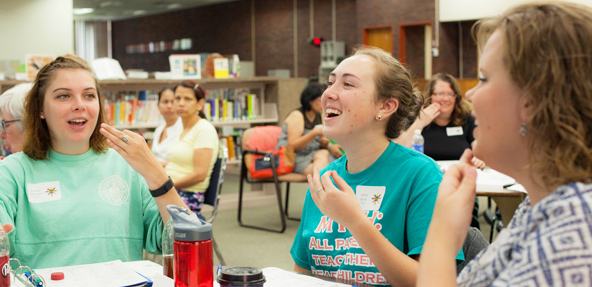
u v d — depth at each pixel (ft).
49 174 6.29
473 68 38.24
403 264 4.62
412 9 38.75
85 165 6.44
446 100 14.85
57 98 6.15
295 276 5.01
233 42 54.34
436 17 37.55
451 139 15.12
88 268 5.30
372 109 5.41
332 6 46.39
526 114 2.87
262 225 19.45
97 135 6.55
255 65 52.60
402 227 5.35
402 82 5.45
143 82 22.48
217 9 55.31
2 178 6.06
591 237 2.50
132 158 5.62
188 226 3.80
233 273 3.85
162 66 61.87
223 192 26.30
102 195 6.42
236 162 24.32
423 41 38.93
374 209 5.46
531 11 2.89
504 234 3.15
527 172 2.98
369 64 5.43
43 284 4.66
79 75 6.24
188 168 14.30
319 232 5.68
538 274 2.54
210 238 3.87
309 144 18.70
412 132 13.29
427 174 5.32
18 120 7.64
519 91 2.89
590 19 2.73
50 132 6.32
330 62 45.16
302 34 48.67
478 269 3.15
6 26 32.50
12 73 27.86
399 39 39.68
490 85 3.01
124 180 6.61
